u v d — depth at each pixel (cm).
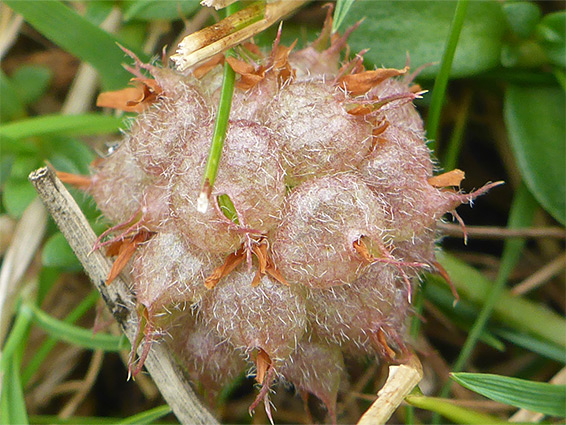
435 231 6
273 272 5
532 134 7
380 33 7
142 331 5
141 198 6
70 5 8
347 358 6
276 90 5
